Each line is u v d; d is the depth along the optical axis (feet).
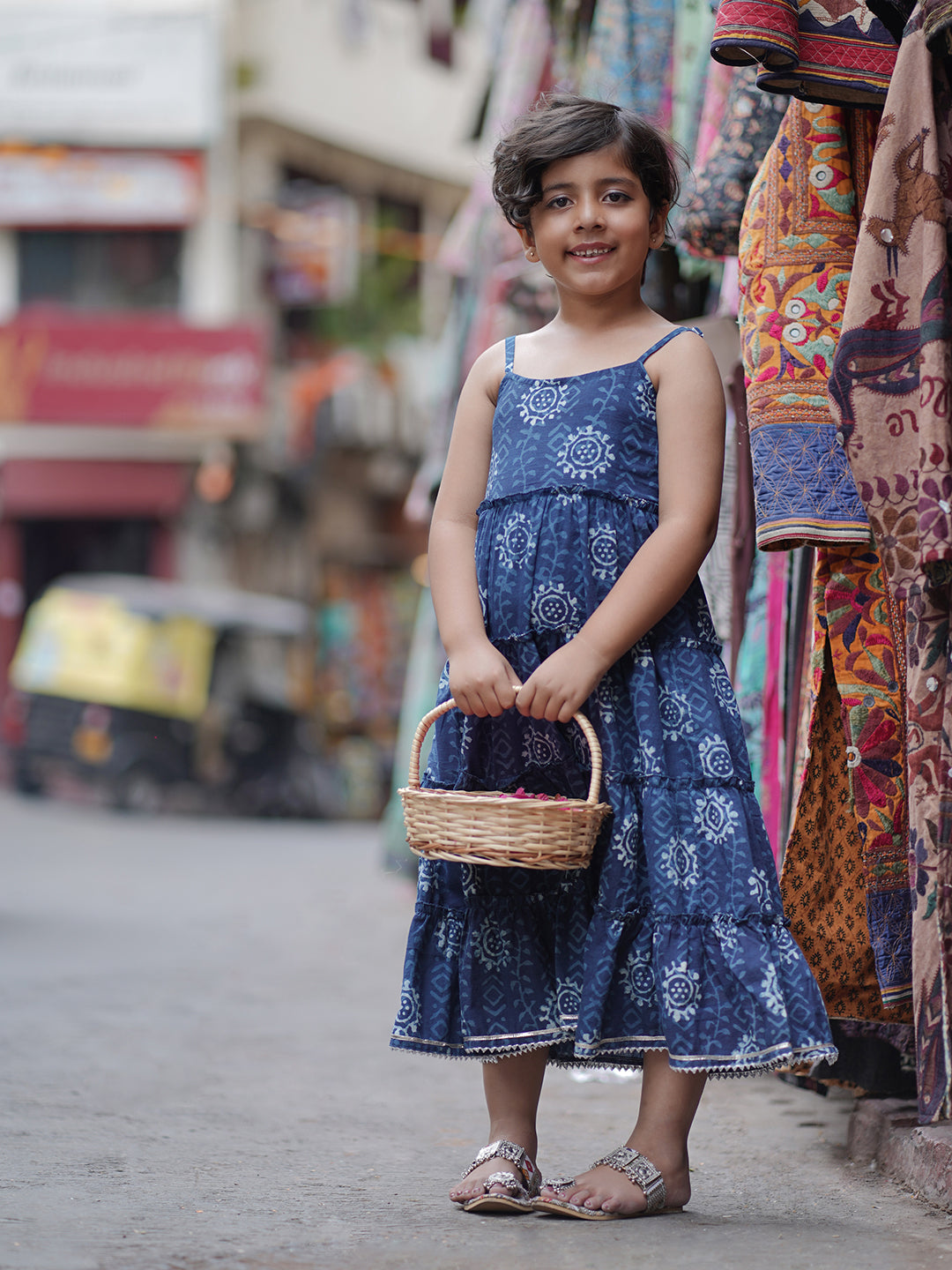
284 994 17.61
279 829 49.96
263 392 58.85
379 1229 8.68
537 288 18.34
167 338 58.90
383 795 58.70
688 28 14.23
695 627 9.29
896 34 9.51
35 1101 11.85
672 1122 9.04
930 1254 8.17
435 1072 13.52
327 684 65.21
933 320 8.86
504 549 9.26
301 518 64.85
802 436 9.66
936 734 9.02
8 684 62.28
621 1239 8.44
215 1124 11.37
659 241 9.71
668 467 9.13
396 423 63.67
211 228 61.16
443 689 9.37
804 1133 11.39
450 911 9.33
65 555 63.21
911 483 9.04
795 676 11.32
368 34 66.28
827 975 10.23
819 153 9.98
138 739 49.93
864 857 9.72
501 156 9.50
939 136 9.07
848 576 9.83
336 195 62.90
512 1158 9.20
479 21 68.13
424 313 66.59
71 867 34.32
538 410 9.41
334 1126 11.41
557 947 9.09
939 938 8.90
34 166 58.95
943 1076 8.85
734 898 8.75
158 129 58.08
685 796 8.89
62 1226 8.58
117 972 18.90
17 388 58.75
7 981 17.88
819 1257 8.10
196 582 61.82
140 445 61.36
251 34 61.87
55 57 57.88
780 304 9.86
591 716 9.04
